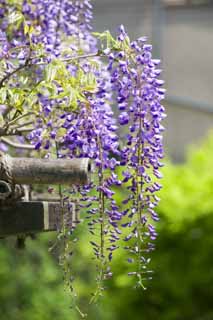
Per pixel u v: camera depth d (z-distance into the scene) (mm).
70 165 4039
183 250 11117
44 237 10109
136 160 4266
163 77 17078
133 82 4270
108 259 4320
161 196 10938
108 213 4277
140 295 11062
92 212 4262
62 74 4246
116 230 4305
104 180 4234
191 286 11164
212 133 14383
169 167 11789
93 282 10672
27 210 4293
